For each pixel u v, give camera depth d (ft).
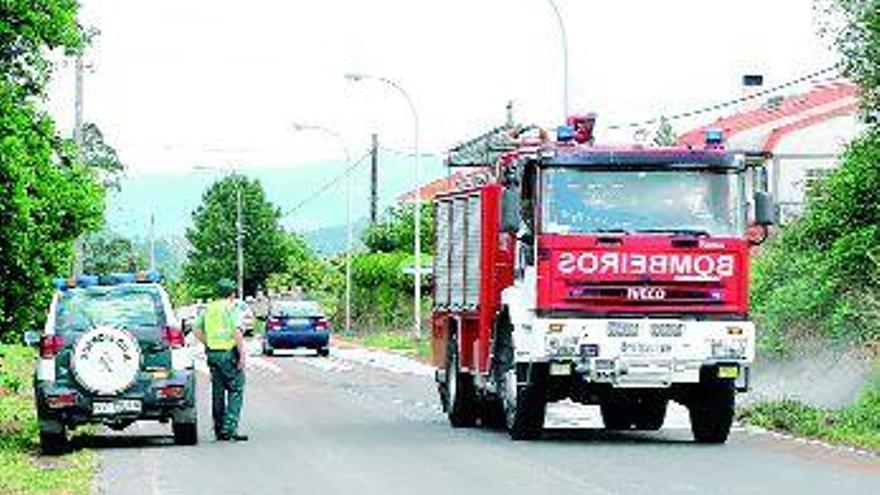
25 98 95.20
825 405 120.06
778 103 342.85
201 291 504.84
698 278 92.22
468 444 94.48
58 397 91.91
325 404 137.59
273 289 446.60
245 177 514.27
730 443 94.27
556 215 92.22
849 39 132.16
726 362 92.02
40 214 95.61
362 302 359.66
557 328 91.30
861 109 135.44
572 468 79.41
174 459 86.17
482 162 108.78
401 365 217.36
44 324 98.27
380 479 75.00
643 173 92.99
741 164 93.15
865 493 68.03
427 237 336.49
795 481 72.79
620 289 91.81
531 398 95.25
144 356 93.76
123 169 438.81
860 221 140.46
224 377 99.19
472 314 105.81
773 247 156.25
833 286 136.67
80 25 95.91
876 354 123.03
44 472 79.20
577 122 97.96
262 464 82.89
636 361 91.61
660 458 84.64
